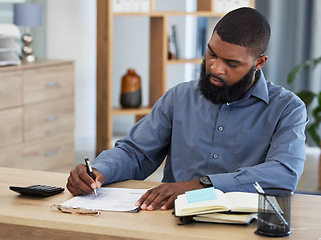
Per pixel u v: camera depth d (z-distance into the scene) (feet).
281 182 6.16
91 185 6.11
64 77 15.16
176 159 7.27
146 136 7.31
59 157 15.34
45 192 6.09
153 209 5.74
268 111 6.88
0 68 13.26
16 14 15.10
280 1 19.20
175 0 20.62
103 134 17.07
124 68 20.79
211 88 6.49
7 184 6.55
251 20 6.28
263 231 5.09
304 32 19.13
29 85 14.11
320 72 18.93
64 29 18.51
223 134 6.97
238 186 6.07
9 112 13.66
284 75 19.54
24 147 14.21
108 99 16.69
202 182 6.07
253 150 6.89
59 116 15.15
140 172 7.25
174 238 5.07
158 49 17.26
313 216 5.61
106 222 5.34
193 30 20.71
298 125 6.68
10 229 5.63
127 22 20.52
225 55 6.24
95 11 19.10
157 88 17.48
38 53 18.15
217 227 5.25
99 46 16.72
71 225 5.32
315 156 18.43
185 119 7.23
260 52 6.40
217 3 17.60
